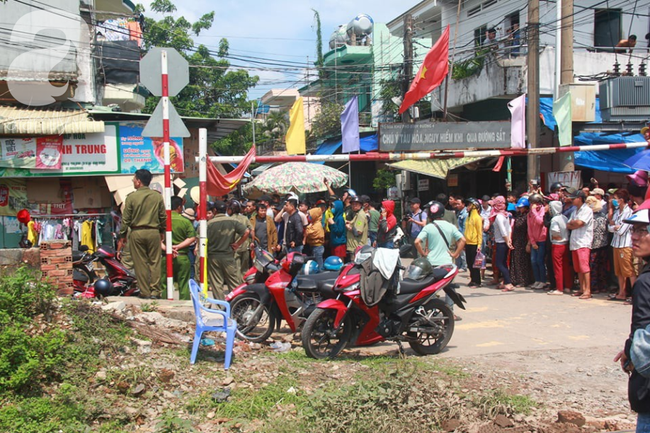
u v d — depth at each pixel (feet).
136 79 60.18
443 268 22.86
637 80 49.19
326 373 18.53
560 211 34.42
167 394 15.58
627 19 64.34
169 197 25.35
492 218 37.60
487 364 20.22
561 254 34.06
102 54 58.03
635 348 8.89
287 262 22.70
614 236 31.65
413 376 16.58
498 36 70.64
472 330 25.86
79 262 29.60
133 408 14.43
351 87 95.50
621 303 31.07
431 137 33.88
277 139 107.24
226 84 85.81
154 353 18.16
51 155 43.73
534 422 14.64
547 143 56.65
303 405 15.20
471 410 15.30
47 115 45.06
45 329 16.99
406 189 69.56
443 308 22.15
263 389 16.42
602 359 20.72
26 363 14.40
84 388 14.97
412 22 59.52
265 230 38.19
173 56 25.52
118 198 44.14
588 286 32.81
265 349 21.76
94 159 44.62
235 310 23.61
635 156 50.80
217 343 20.68
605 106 50.24
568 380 18.34
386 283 20.38
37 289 18.03
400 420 14.03
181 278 27.96
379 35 98.02
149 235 24.56
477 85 58.08
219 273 28.09
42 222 43.45
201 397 15.51
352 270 21.21
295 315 23.08
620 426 14.25
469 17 76.23
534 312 29.43
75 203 46.57
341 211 39.63
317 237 37.45
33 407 13.56
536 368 19.67
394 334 21.31
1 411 13.10
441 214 26.84
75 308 19.02
